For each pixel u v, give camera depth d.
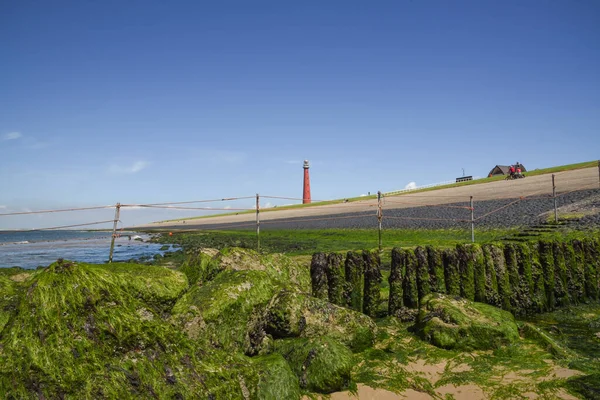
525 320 9.80
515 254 10.47
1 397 4.00
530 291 10.37
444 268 10.04
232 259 8.82
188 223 111.12
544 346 7.70
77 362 4.22
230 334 6.68
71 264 4.78
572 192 29.33
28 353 4.14
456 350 7.73
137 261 25.70
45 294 4.43
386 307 10.51
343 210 63.06
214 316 6.52
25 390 4.04
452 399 6.20
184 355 5.07
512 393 6.12
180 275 7.17
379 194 18.56
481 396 6.18
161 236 63.31
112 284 5.02
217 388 5.05
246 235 47.34
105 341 4.46
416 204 45.06
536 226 19.97
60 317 4.34
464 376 6.73
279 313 7.43
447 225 26.75
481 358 7.37
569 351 7.53
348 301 9.73
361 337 7.85
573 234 16.03
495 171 84.69
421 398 6.30
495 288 10.02
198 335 6.26
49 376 4.07
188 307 6.52
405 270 10.00
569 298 10.96
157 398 4.49
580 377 6.30
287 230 44.75
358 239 28.69
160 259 26.56
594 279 11.34
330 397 6.25
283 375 5.99
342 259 9.91
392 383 6.65
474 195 43.59
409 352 7.75
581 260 11.30
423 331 8.34
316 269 9.96
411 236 25.80
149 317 5.07
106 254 34.03
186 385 4.78
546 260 10.68
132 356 4.57
